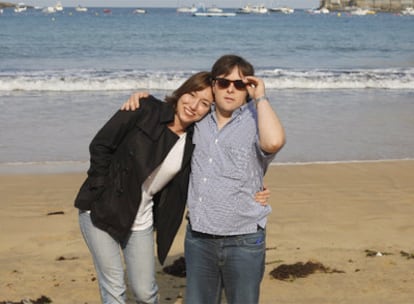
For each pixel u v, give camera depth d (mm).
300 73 24062
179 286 5395
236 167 3594
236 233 3619
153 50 38469
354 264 5961
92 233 3873
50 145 11969
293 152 11758
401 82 22062
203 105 3695
